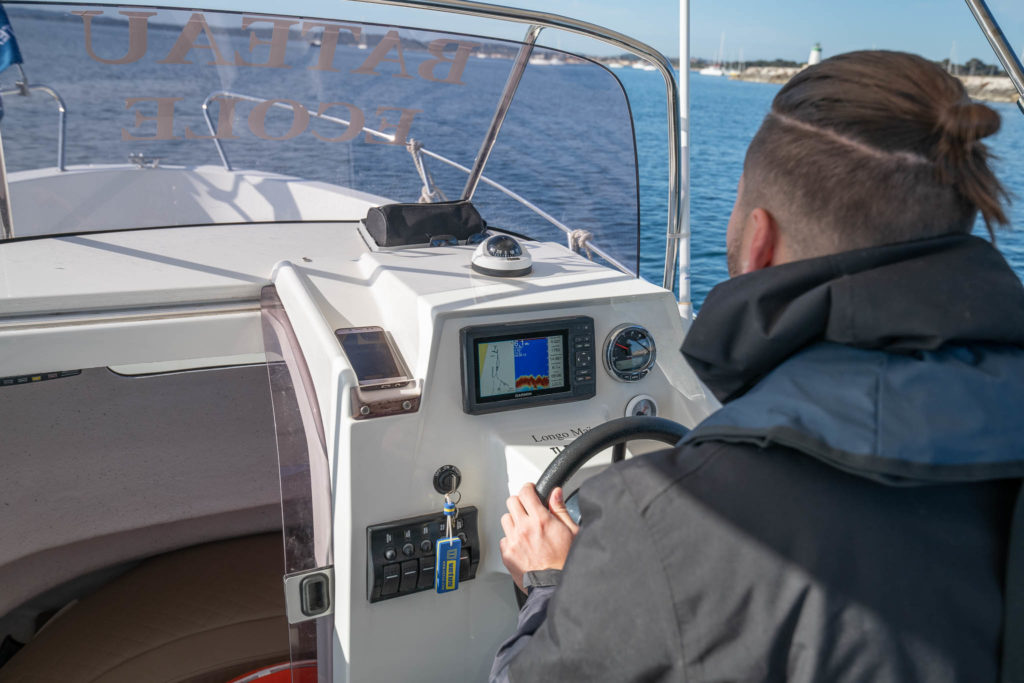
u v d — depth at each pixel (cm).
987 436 49
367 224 158
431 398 110
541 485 98
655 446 122
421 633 116
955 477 48
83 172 145
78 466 175
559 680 60
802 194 58
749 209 63
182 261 145
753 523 52
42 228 152
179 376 178
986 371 52
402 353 118
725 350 59
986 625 50
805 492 52
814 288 54
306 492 120
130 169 148
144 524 186
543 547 86
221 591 181
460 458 114
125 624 172
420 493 111
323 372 111
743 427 54
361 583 109
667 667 54
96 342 130
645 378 129
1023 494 51
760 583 51
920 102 55
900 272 53
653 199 685
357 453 105
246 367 184
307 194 174
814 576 50
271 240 160
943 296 51
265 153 152
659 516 54
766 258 62
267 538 202
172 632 169
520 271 131
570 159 163
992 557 51
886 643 49
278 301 134
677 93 167
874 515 51
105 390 171
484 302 114
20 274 134
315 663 123
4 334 124
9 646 178
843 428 50
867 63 58
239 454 190
